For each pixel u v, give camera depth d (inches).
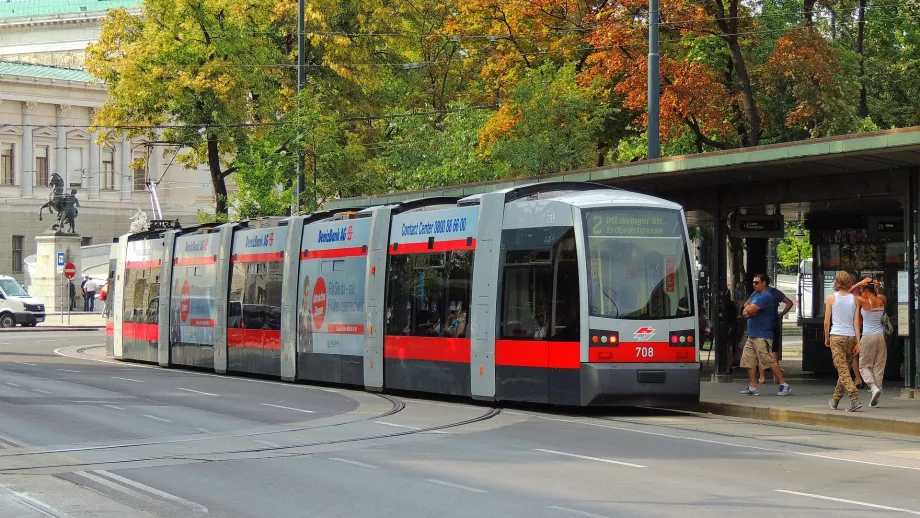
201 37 1879.9
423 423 749.3
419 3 2108.8
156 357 1397.6
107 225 4037.9
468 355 880.3
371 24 2023.9
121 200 4082.2
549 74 1579.7
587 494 470.9
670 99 1424.7
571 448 620.7
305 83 1739.7
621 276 807.7
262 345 1165.7
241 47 1873.8
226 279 1248.2
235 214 1715.1
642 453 599.8
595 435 684.1
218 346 1250.0
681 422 768.9
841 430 721.0
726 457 584.4
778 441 657.6
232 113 1887.3
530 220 840.9
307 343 1086.4
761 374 975.0
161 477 522.9
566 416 805.2
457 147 1663.4
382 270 983.6
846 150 749.3
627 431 707.4
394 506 447.8
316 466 555.2
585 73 1560.0
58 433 687.1
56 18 4370.1
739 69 1451.8
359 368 1007.0
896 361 1038.4
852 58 1494.8
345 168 1737.2
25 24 4411.9
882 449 624.1
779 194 926.4
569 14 1656.0
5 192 3841.0
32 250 3875.5
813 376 1086.4
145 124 1945.1
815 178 898.1
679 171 872.3
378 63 2043.6
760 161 806.5
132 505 452.4
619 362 796.6
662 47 1555.1
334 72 1972.2
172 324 1363.2
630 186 984.9
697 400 813.2
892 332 1002.7
